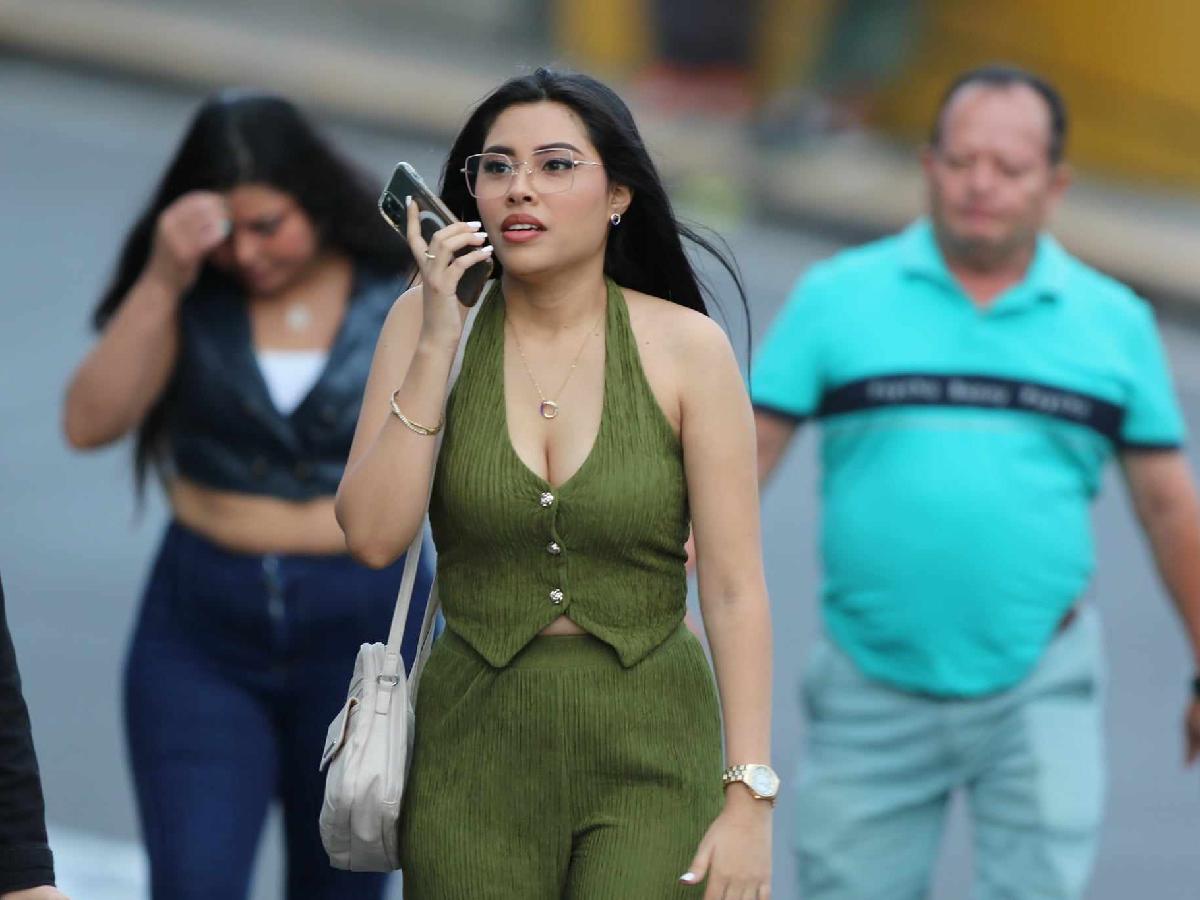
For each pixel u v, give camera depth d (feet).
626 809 40.42
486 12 262.88
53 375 135.74
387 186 40.55
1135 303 58.49
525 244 40.16
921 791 57.26
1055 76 236.43
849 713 57.41
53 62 236.02
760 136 226.79
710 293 44.04
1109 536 124.06
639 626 40.52
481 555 40.42
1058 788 56.34
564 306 40.98
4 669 40.14
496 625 40.42
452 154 41.60
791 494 124.06
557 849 40.55
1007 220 56.59
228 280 56.54
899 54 239.71
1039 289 57.31
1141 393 57.93
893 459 56.85
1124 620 110.52
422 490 39.91
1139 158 235.40
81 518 111.86
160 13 252.21
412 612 55.01
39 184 186.60
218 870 52.65
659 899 40.09
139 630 55.31
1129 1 232.94
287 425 54.80
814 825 57.72
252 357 55.31
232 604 54.29
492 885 40.42
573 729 40.19
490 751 40.45
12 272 158.30
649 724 40.42
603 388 40.55
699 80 246.27
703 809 40.78
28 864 40.09
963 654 56.34
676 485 40.50
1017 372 56.90
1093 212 222.89
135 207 178.70
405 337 41.55
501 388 40.65
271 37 252.21
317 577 54.54
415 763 41.14
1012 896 56.59
